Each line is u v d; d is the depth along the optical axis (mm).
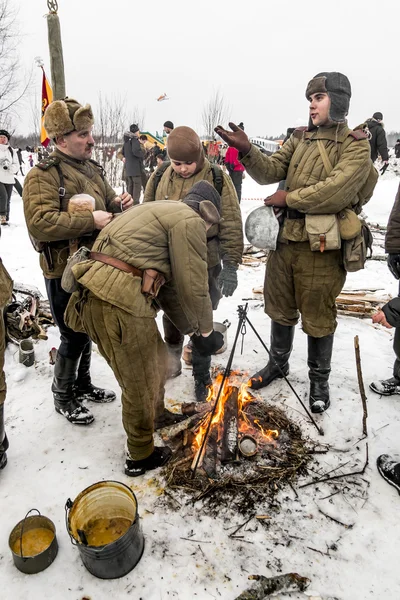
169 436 2623
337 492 2260
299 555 1939
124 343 2012
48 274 2471
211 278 2957
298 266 2680
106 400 2982
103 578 1830
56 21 3588
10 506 2160
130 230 2039
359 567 1891
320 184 2410
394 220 2873
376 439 2615
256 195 13609
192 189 2375
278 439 2604
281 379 3223
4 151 8047
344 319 4312
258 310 4508
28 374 3316
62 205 2396
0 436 2316
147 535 2018
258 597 1740
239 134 2699
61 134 2357
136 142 9492
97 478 2336
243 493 2240
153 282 2037
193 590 1791
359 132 2447
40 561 1840
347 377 3246
